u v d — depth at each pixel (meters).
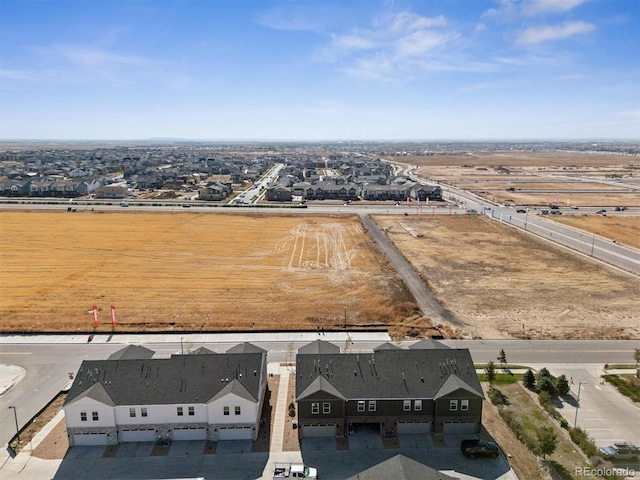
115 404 44.88
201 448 45.06
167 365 48.16
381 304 81.06
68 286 88.88
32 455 43.91
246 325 72.00
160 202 183.75
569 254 114.62
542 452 42.62
